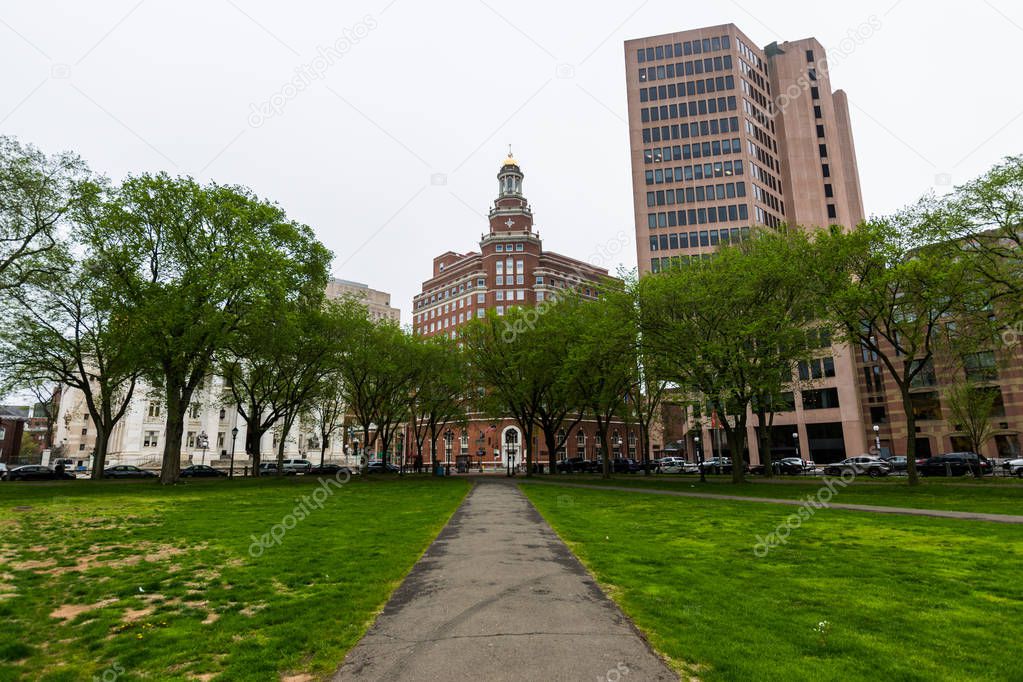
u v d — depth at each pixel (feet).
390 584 28.73
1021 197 81.46
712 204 264.52
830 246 98.17
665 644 19.88
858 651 19.29
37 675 18.16
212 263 101.50
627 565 32.78
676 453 319.27
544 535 44.55
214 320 98.43
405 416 191.72
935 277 84.53
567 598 25.93
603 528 48.49
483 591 27.22
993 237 89.40
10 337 107.34
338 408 184.75
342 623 22.65
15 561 35.32
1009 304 87.71
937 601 25.18
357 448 295.48
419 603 25.27
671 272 107.45
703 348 96.27
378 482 132.36
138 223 102.22
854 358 239.30
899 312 97.50
